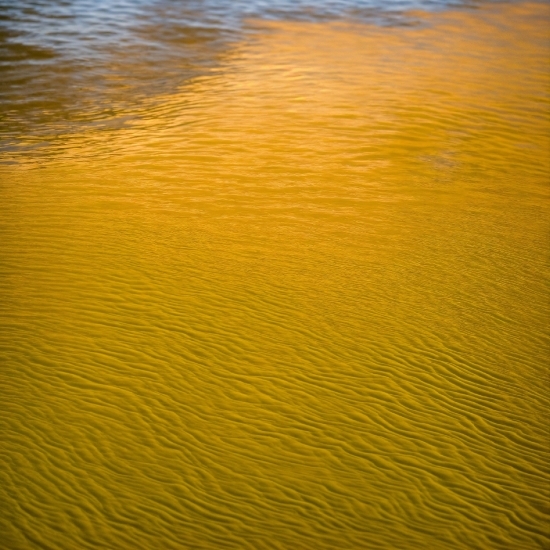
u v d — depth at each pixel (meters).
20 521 7.24
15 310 10.49
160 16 33.31
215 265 12.39
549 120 22.09
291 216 14.73
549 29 34.19
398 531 7.65
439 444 8.84
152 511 7.57
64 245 12.62
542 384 10.07
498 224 15.09
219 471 8.16
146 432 8.55
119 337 10.15
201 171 16.80
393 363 10.22
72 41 28.55
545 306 12.02
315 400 9.38
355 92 23.50
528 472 8.54
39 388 8.98
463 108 22.62
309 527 7.60
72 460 8.02
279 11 35.47
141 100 22.20
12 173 16.09
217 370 9.73
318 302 11.53
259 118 20.75
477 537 7.66
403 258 13.28
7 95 22.23
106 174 16.25
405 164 18.17
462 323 11.33
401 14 35.97
